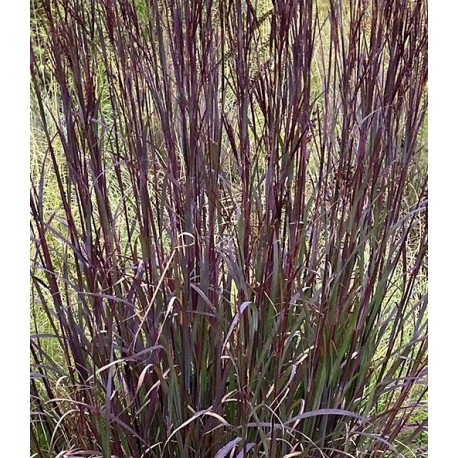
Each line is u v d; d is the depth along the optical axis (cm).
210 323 133
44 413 144
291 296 142
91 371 139
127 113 132
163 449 130
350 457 145
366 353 143
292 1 129
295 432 141
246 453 131
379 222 141
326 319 137
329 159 140
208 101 131
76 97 140
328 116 151
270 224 132
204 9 136
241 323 128
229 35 133
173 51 129
